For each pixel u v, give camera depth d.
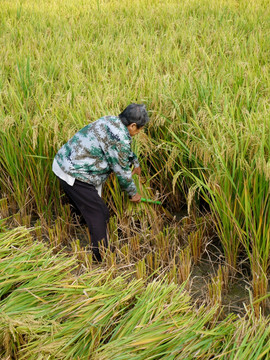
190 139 3.64
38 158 3.69
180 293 2.78
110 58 5.97
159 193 3.80
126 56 5.77
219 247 3.62
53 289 2.64
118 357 2.27
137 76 5.07
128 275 3.24
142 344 2.34
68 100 3.93
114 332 2.50
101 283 2.91
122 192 3.55
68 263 2.92
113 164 3.14
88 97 4.18
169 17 8.10
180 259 3.16
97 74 5.04
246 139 3.16
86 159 3.14
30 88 4.58
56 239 3.51
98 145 3.09
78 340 2.46
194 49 5.89
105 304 2.59
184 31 7.09
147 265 3.22
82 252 3.21
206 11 8.39
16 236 3.42
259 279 2.91
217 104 3.99
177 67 5.26
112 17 8.10
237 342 2.40
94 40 7.08
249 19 7.71
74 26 7.51
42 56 5.84
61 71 5.23
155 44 6.63
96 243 3.39
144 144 3.62
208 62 5.61
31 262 2.89
